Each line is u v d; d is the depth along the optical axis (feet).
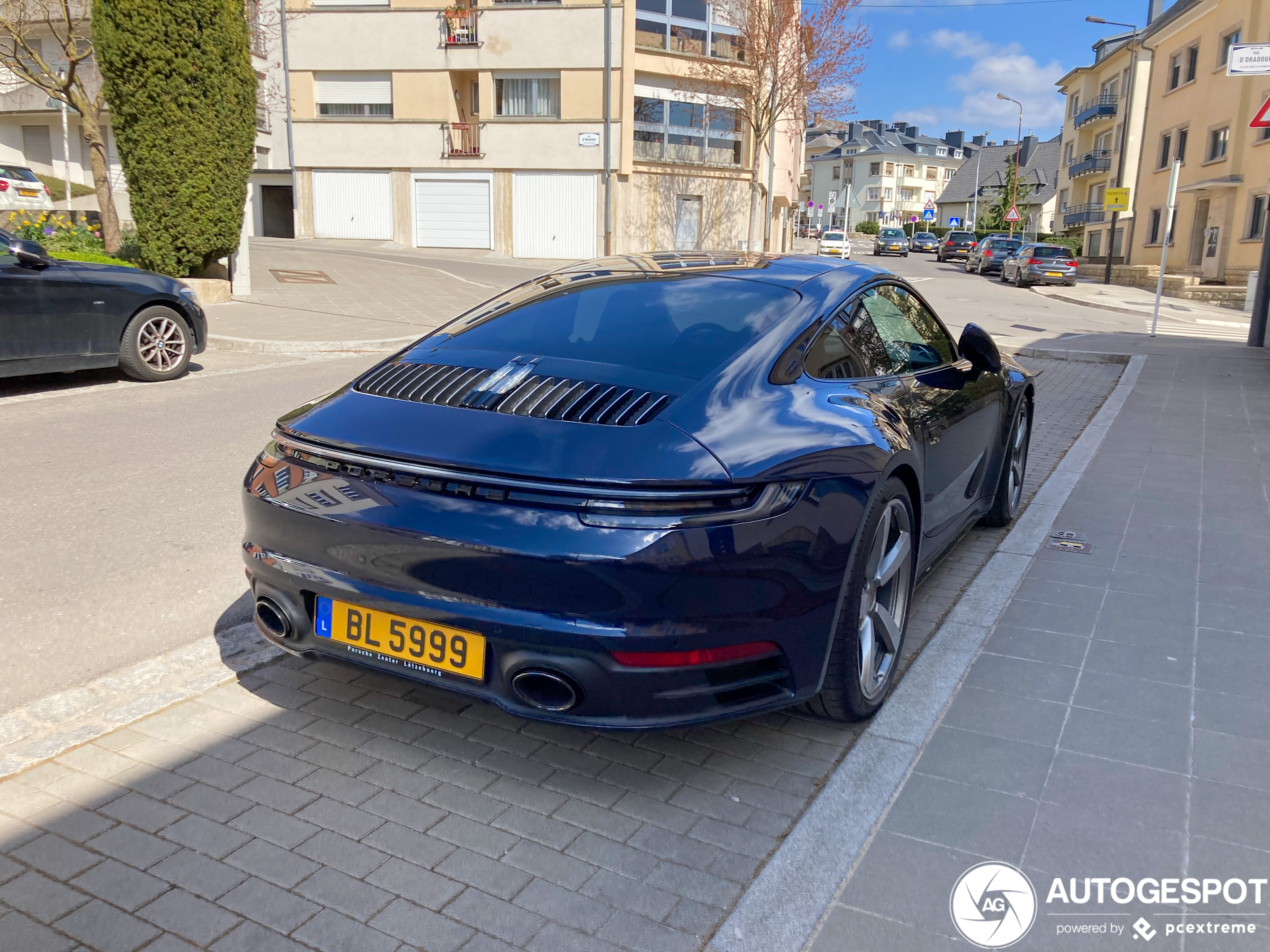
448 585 7.61
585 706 7.57
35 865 7.48
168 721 9.70
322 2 99.60
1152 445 22.08
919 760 8.95
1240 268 90.84
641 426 7.88
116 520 15.90
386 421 8.54
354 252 92.17
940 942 6.69
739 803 8.46
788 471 7.91
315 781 8.70
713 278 10.80
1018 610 12.52
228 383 28.25
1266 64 35.47
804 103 105.40
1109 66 152.66
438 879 7.38
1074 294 87.51
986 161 314.76
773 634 7.88
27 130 107.45
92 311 26.05
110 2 39.01
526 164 100.32
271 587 8.73
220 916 6.95
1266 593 13.05
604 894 7.25
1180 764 8.86
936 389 11.80
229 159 43.32
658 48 99.35
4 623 12.01
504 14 97.25
